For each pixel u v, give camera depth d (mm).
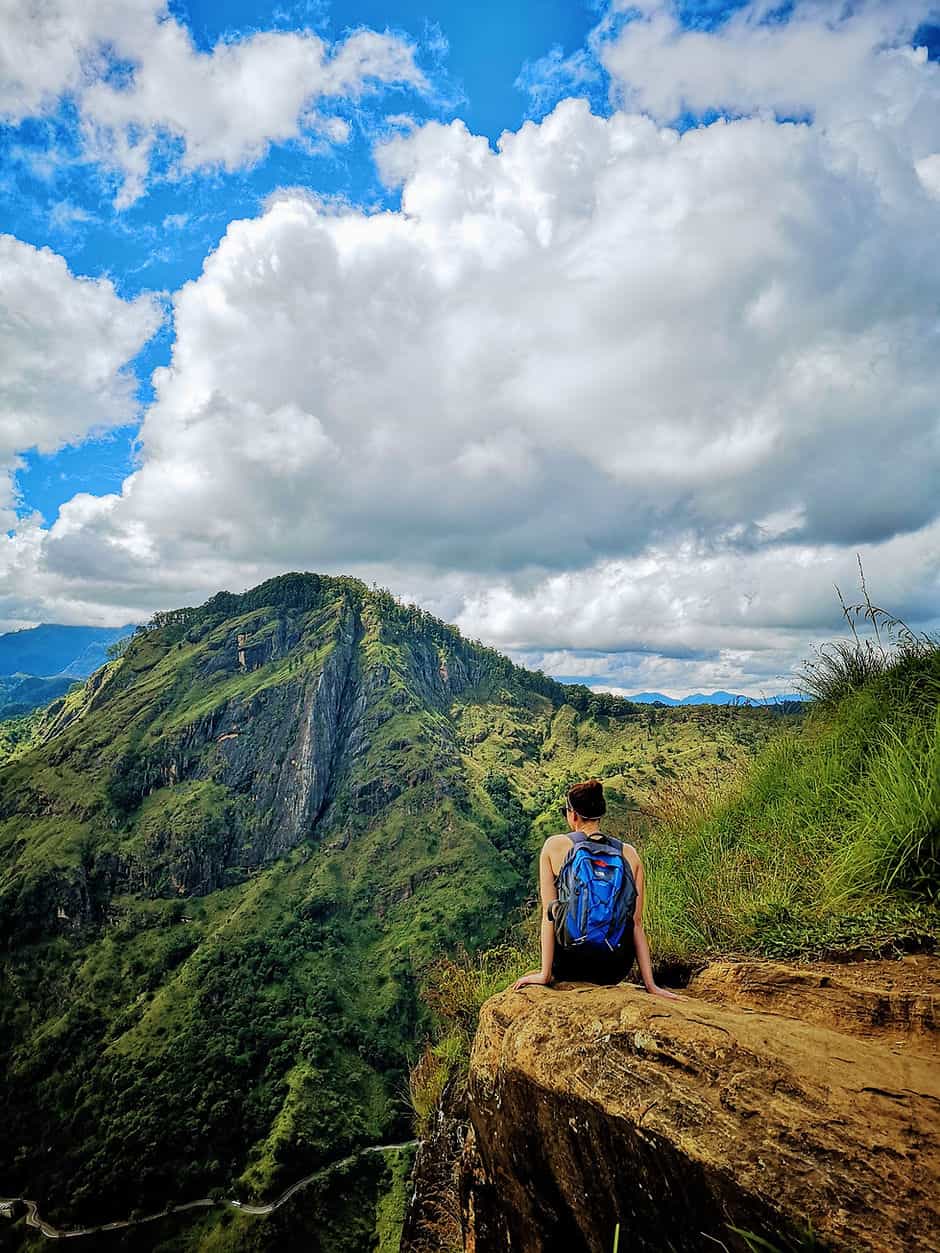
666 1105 2277
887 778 4730
